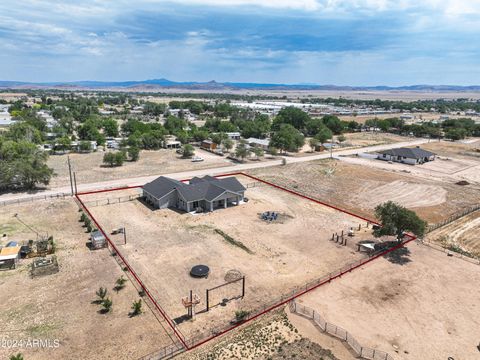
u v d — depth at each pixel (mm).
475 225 53875
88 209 57469
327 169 86875
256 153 100125
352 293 35281
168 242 46219
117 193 66250
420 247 45812
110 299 33844
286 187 72062
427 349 27984
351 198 65875
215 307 32906
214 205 60031
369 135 147500
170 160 95875
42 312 31719
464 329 30422
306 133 148875
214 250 44250
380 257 42875
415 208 61125
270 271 39500
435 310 32875
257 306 33156
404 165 94000
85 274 38125
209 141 115812
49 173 67500
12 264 39750
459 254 44031
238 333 29484
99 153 103562
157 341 28375
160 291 35312
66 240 46062
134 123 137500
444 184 75500
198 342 28344
